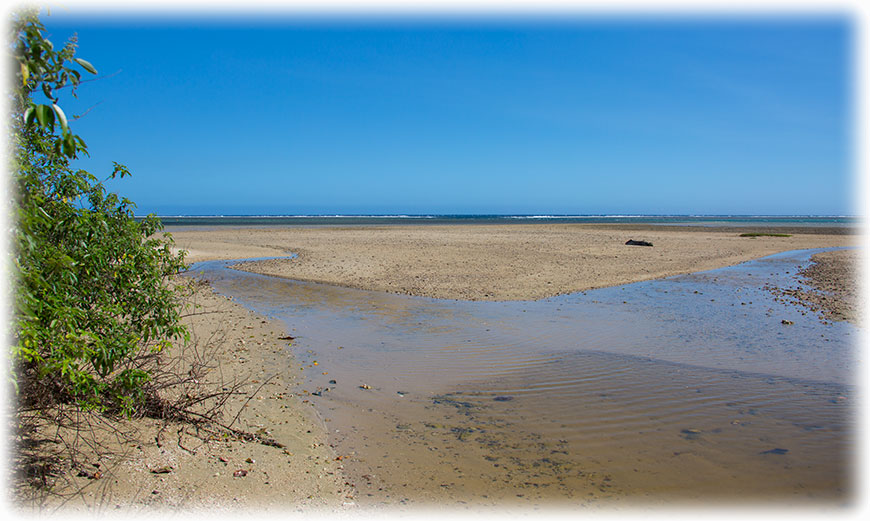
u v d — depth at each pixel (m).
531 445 6.01
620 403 7.35
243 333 11.00
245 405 6.79
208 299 14.60
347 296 15.97
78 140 3.31
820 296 16.55
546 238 42.03
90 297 5.62
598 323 12.47
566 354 9.84
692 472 5.43
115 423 5.41
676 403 7.37
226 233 45.66
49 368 4.45
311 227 60.56
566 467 5.50
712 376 8.59
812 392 7.85
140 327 6.11
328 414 6.85
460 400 7.45
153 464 4.84
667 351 10.08
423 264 23.83
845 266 24.92
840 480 5.29
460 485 5.11
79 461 4.64
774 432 6.41
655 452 5.87
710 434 6.35
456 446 5.96
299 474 5.14
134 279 6.12
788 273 22.22
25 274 3.96
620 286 18.23
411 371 8.76
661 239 42.00
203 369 8.06
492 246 33.81
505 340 10.84
